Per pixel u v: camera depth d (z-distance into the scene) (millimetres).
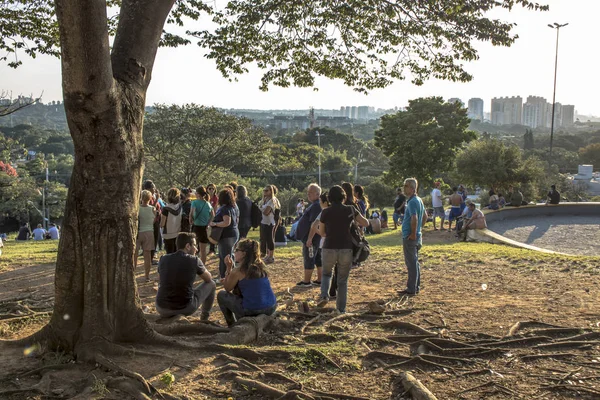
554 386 4375
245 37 9641
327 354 5094
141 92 4895
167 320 6141
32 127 141875
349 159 101125
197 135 40875
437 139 46531
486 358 5129
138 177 4910
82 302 4750
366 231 21594
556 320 6422
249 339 5562
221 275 9734
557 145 137250
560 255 13078
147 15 4922
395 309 7191
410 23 8812
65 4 3859
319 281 9547
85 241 4699
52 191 69500
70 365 4496
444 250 14281
